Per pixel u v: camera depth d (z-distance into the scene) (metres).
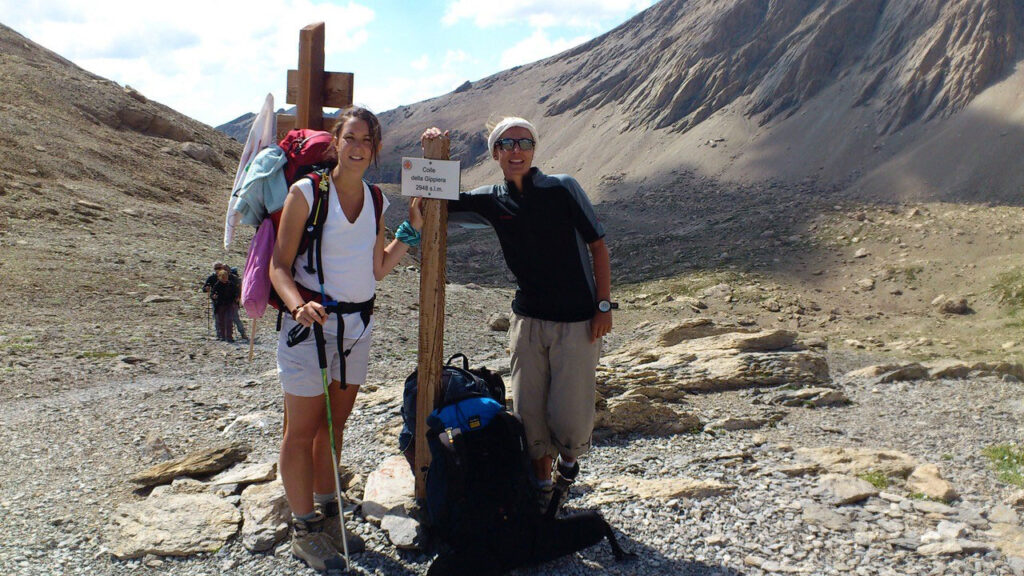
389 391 7.28
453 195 3.62
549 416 3.77
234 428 6.53
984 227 84.19
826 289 69.38
